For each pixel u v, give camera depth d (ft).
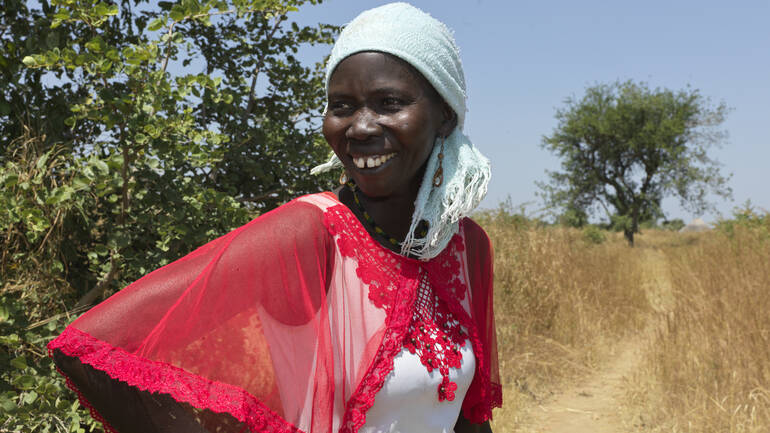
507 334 20.90
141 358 3.18
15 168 7.86
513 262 23.13
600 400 18.31
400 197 4.04
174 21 8.70
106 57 7.93
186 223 9.39
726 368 16.44
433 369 3.89
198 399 3.18
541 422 16.63
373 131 3.64
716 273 26.73
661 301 30.96
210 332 3.31
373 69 3.63
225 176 11.24
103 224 9.04
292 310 3.46
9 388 7.48
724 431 14.30
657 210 107.45
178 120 8.61
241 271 3.40
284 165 11.63
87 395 3.22
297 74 12.48
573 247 32.81
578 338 23.38
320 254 3.61
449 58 3.80
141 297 3.32
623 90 104.94
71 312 7.98
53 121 9.00
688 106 100.94
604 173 108.99
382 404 3.73
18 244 7.89
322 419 3.46
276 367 3.39
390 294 3.84
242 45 12.14
